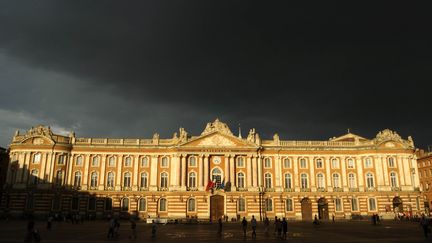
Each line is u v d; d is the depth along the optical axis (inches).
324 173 4256.9
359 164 4261.8
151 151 4224.9
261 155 4242.1
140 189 4119.1
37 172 4020.7
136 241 1801.2
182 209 3966.5
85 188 4069.9
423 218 1968.5
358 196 4173.2
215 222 3676.2
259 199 4037.9
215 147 4138.8
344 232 2397.9
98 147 4190.5
